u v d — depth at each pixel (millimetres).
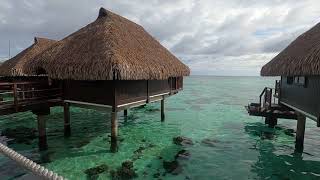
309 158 12375
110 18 15125
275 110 16016
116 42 12562
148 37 18578
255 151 13359
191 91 58500
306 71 9641
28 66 14469
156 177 10062
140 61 12930
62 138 15125
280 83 16562
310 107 11164
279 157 12477
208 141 15219
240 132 17484
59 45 14312
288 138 15844
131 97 13594
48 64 13055
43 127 12820
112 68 10625
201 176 10234
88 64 11391
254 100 38688
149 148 13719
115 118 12375
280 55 15344
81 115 22641
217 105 32438
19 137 15141
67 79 13336
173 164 11438
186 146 14172
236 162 11797
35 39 24453
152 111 26453
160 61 15648
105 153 12664
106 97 12172
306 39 13203
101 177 9891
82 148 13375
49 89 13141
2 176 9242
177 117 23391
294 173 10664
